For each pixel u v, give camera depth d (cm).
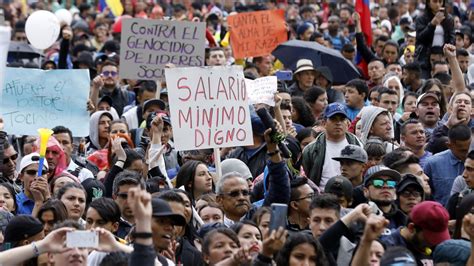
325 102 2845
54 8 5459
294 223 1942
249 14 3288
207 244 1630
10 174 2270
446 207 2003
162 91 2984
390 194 1875
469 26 4256
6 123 2614
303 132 2441
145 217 1387
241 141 2177
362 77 3397
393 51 3559
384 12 4962
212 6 5425
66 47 3241
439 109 2642
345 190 1923
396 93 2694
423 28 3238
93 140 2708
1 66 2256
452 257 1571
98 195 2088
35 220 1720
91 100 2850
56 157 2250
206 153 2469
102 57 3556
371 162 2206
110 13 5094
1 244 1856
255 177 2323
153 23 2712
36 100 2634
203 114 2167
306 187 1936
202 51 2717
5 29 2255
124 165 2191
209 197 1977
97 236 1476
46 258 1596
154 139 2214
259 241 1684
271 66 3503
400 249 1437
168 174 2402
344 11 4819
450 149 2214
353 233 1627
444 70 3109
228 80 2180
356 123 2436
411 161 2077
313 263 1555
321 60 3328
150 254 1382
